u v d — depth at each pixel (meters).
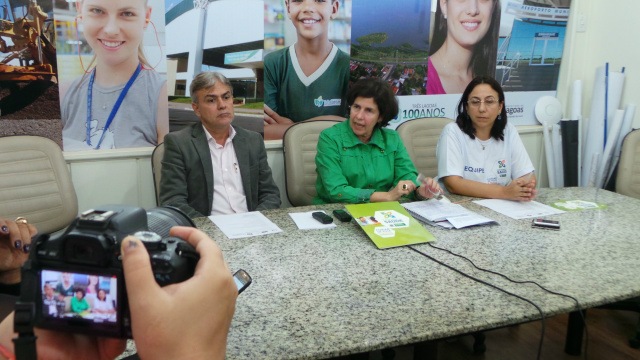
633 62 3.11
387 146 2.13
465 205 1.86
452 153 2.14
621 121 3.09
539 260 1.29
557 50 3.38
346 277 1.16
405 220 1.55
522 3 3.19
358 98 1.99
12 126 2.23
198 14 2.48
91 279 0.42
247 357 0.81
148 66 2.44
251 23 2.57
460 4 3.01
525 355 1.94
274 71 2.66
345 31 2.75
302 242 1.41
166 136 2.01
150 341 0.34
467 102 2.15
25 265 0.44
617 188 2.50
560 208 1.83
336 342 0.86
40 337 0.45
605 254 1.34
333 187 1.96
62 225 2.08
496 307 1.01
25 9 2.16
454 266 1.24
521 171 2.24
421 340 0.89
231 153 2.15
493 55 3.20
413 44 2.94
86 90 2.34
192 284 0.37
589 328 2.15
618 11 3.19
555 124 3.38
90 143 2.39
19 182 1.97
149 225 0.63
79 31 2.28
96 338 0.46
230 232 1.48
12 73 2.19
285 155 2.37
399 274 1.18
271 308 0.99
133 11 2.35
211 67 2.55
